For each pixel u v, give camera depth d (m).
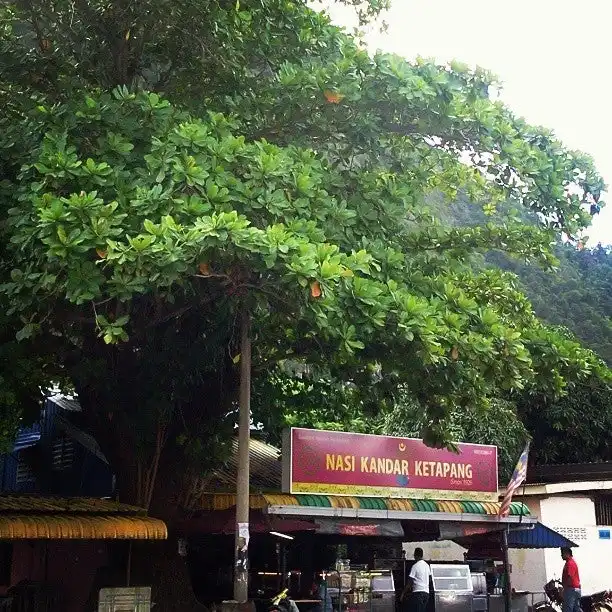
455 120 11.80
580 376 12.57
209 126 11.17
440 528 15.03
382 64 11.72
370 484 13.97
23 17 12.73
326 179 11.92
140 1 12.02
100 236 9.27
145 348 12.62
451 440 12.72
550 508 19.39
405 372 11.50
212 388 13.64
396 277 11.31
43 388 14.12
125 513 12.18
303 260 8.93
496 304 14.41
